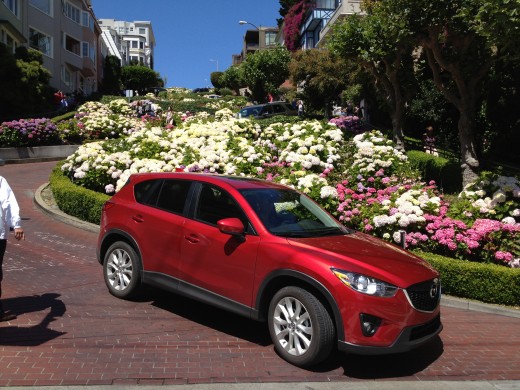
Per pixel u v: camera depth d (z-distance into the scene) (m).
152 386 4.23
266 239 5.03
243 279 5.07
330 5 45.47
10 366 4.46
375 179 10.40
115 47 82.19
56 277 7.29
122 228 6.33
